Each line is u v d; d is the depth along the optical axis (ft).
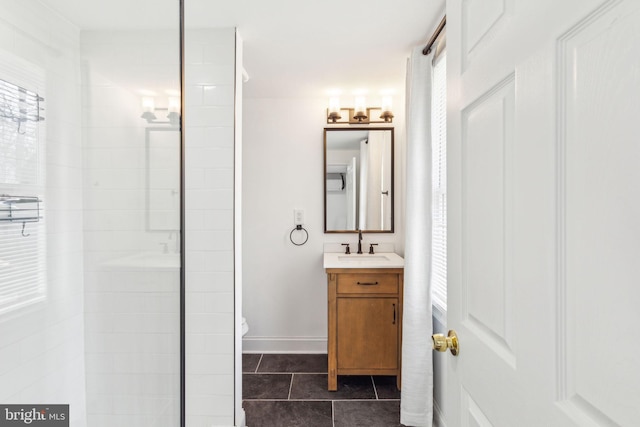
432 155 6.66
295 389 7.55
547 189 1.65
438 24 5.75
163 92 3.88
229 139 6.06
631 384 1.22
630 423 1.23
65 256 3.06
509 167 2.02
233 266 6.11
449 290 2.98
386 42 6.35
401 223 9.00
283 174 9.46
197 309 6.12
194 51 6.02
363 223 9.41
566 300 1.55
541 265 1.70
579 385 1.47
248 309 9.50
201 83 6.05
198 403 6.08
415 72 6.13
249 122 9.37
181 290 4.06
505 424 2.06
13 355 2.62
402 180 8.94
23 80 2.75
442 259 6.38
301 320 9.55
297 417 6.56
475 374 2.48
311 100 9.38
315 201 9.48
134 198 3.60
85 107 3.23
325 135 9.33
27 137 2.78
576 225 1.49
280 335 9.47
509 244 2.02
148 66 3.74
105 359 3.35
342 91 8.94
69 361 3.06
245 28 5.93
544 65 1.66
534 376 1.76
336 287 7.34
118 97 3.49
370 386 7.65
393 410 6.76
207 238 6.11
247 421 6.46
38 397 2.81
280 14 5.51
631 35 1.21
